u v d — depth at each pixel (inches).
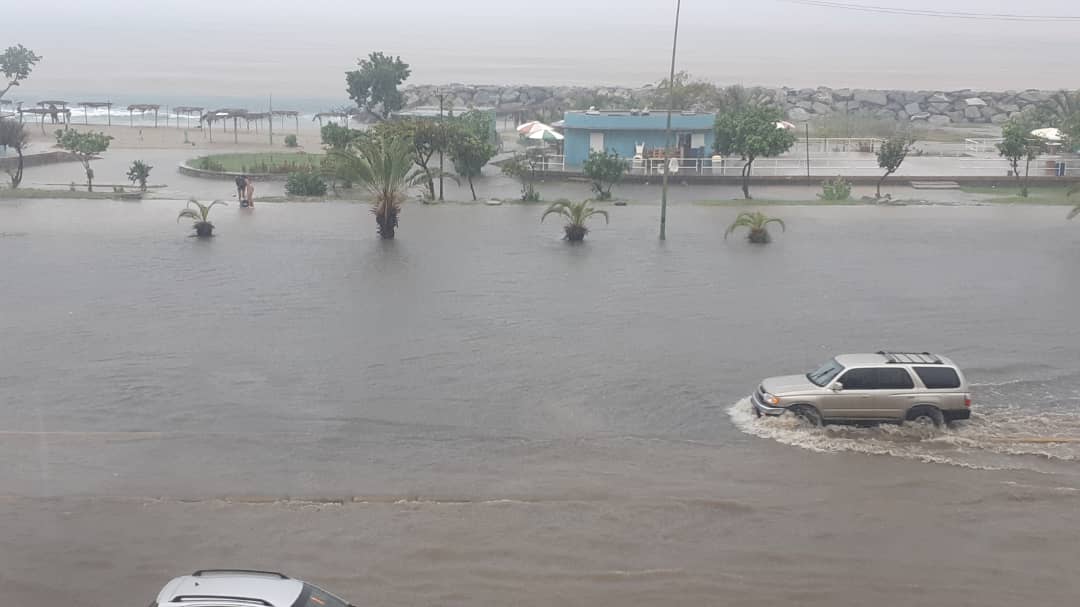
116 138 3506.4
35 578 513.0
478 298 1189.7
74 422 766.5
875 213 1943.9
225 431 748.0
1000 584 510.9
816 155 3056.1
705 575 517.3
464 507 599.2
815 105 4598.9
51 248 1482.5
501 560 532.7
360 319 1088.2
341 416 784.3
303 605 372.2
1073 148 2827.3
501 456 698.2
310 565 527.5
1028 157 2449.6
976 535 565.0
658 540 557.0
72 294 1194.6
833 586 507.2
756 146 2322.8
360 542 553.6
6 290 1211.2
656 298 1201.4
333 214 1859.0
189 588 376.2
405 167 1588.3
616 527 573.3
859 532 568.1
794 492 627.8
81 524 577.0
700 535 563.8
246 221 1760.6
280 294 1200.2
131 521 581.3
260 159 2878.9
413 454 703.1
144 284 1249.4
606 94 4862.2
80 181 2448.3
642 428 758.5
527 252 1488.7
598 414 792.3
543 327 1061.8
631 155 2733.8
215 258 1416.1
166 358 938.1
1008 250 1541.6
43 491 630.5
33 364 916.6
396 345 987.9
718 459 689.6
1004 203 2128.4
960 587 507.2
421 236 1616.6
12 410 792.9
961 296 1221.7
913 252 1520.7
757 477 653.9
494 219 1813.5
